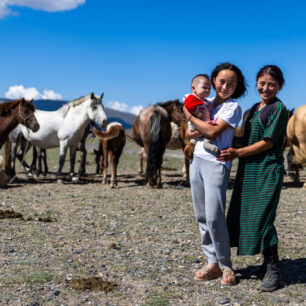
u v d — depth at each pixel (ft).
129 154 99.81
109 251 15.44
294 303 10.55
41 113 37.88
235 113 10.87
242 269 13.42
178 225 20.24
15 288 11.36
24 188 33.19
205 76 11.11
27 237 17.17
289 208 25.46
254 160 11.10
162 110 33.86
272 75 10.85
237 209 11.43
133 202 27.27
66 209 24.22
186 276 12.73
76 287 11.48
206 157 11.21
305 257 14.76
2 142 31.73
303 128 32.83
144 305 10.43
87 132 39.01
